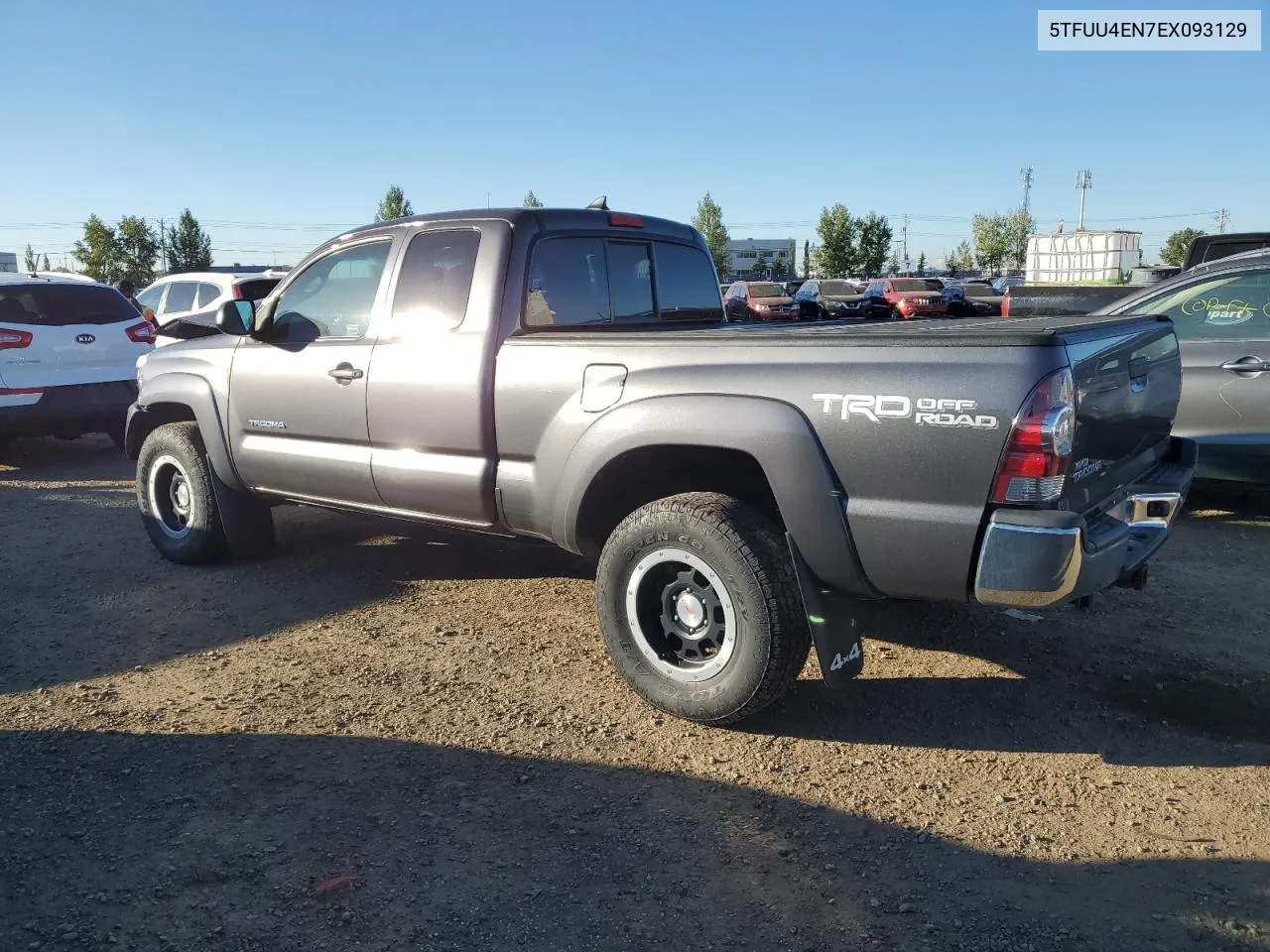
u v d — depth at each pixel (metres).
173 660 4.40
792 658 3.47
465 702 3.95
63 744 3.61
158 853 2.92
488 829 3.05
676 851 2.93
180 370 5.63
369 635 4.69
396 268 4.59
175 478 5.80
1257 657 4.29
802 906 2.67
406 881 2.79
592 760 3.48
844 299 34.56
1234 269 6.28
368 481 4.67
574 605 5.09
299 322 5.03
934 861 2.88
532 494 4.07
